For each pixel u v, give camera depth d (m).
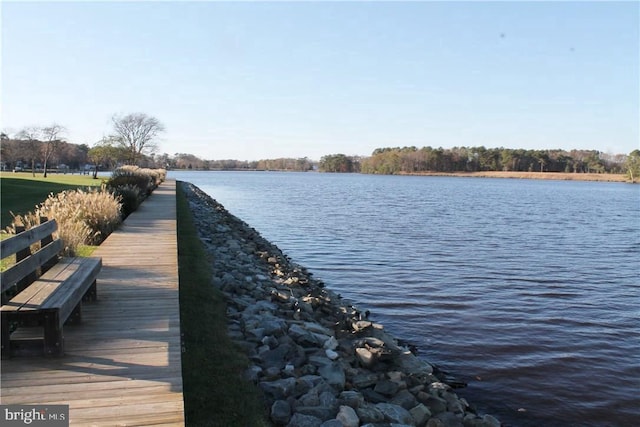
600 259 18.92
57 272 5.38
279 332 6.76
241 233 19.22
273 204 43.78
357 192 66.56
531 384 7.60
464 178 150.25
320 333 7.63
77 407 3.51
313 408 4.78
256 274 11.32
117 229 12.72
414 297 12.41
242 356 5.67
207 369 5.14
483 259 18.16
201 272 9.50
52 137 55.03
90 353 4.46
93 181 40.06
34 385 3.82
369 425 4.75
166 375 4.05
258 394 4.89
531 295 13.01
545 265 17.36
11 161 71.88
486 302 12.14
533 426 6.37
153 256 9.00
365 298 12.27
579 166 156.12
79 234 9.76
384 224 29.12
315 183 98.94
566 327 10.41
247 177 136.38
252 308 7.80
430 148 173.25
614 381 7.80
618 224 31.98
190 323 6.48
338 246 20.52
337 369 5.98
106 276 7.36
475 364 8.27
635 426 6.50
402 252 19.25
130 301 6.08
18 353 4.31
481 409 6.75
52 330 4.33
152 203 21.42
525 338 9.62
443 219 32.91
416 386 6.43
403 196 58.91
